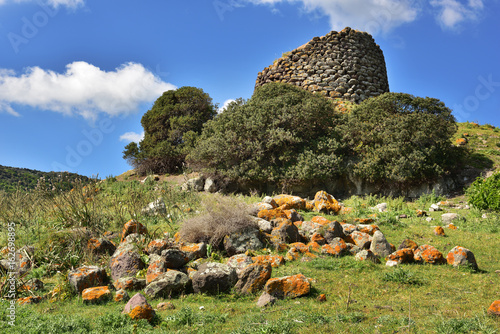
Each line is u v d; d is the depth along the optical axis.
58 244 9.43
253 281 7.34
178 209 14.03
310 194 21.31
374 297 6.97
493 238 11.31
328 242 9.95
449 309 6.18
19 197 13.98
